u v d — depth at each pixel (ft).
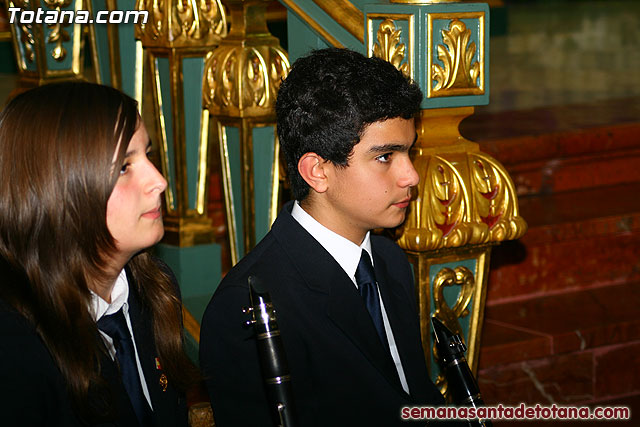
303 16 7.90
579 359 12.07
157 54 10.60
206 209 11.09
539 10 43.57
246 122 9.11
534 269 13.44
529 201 15.07
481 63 7.15
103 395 4.98
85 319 4.88
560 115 17.75
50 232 4.79
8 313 4.69
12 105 4.90
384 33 7.12
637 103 19.38
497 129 16.12
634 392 12.51
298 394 5.80
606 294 13.57
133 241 5.04
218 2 10.39
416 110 5.90
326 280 5.98
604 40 32.12
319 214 6.10
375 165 5.83
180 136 10.65
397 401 5.97
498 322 12.44
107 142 4.81
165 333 5.77
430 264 7.41
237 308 5.84
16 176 4.79
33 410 4.65
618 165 15.92
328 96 5.77
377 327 6.19
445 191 7.13
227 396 5.92
